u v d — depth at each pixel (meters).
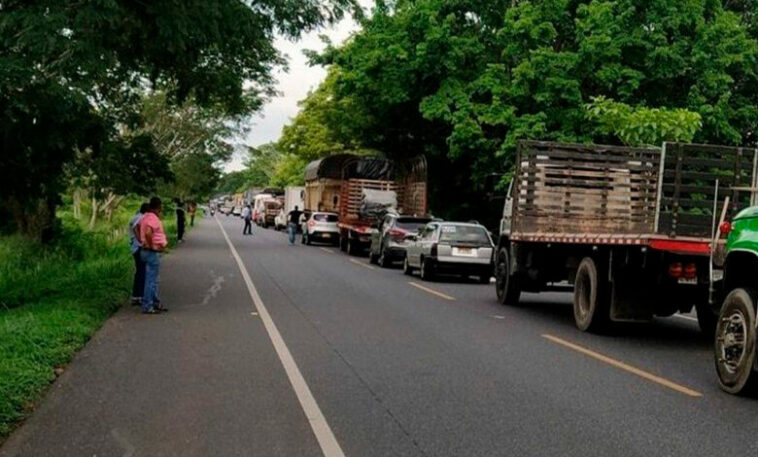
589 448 6.18
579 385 8.52
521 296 19.42
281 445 6.15
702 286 11.41
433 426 6.76
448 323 13.34
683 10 27.41
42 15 11.38
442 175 36.44
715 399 7.98
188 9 12.77
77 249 27.30
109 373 8.75
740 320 8.16
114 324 12.46
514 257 15.92
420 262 22.64
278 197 68.75
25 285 17.02
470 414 7.19
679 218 10.95
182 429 6.56
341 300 16.39
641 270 11.80
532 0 29.19
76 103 12.12
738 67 28.30
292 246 38.44
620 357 10.38
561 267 15.19
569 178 14.38
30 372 8.16
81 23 11.59
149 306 13.83
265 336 11.45
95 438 6.27
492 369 9.34
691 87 27.17
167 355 9.87
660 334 12.76
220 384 8.27
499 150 27.53
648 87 28.09
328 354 10.11
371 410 7.27
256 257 29.69
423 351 10.48
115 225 45.53
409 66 30.80
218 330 11.97
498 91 27.86
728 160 10.92
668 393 8.21
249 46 16.09
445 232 21.86
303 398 7.69
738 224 8.62
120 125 22.03
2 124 12.70
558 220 14.48
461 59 29.91
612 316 12.02
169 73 18.64
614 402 7.75
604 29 26.80
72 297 14.53
